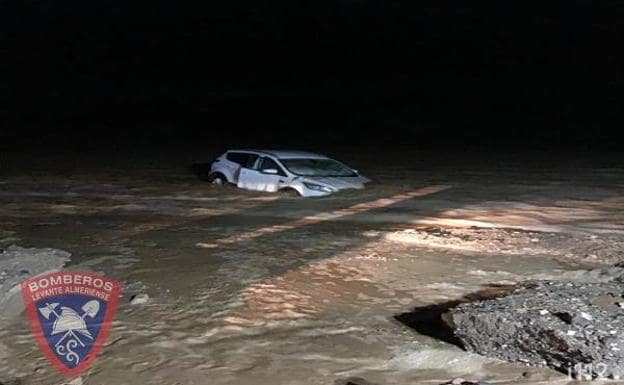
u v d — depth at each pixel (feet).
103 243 36.68
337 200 53.26
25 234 39.50
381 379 18.69
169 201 53.93
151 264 31.63
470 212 47.44
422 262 31.89
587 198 54.70
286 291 27.17
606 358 17.92
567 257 32.53
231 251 34.55
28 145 126.93
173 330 22.70
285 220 44.24
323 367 19.56
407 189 59.62
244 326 23.07
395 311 24.67
